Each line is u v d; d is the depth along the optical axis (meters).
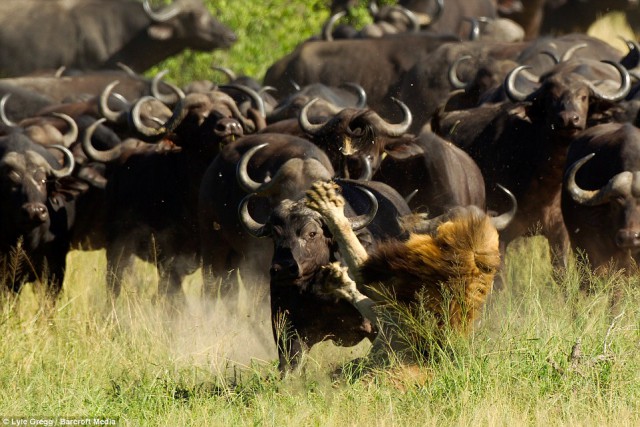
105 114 51.12
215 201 40.75
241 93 56.62
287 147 39.25
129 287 41.72
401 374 27.39
